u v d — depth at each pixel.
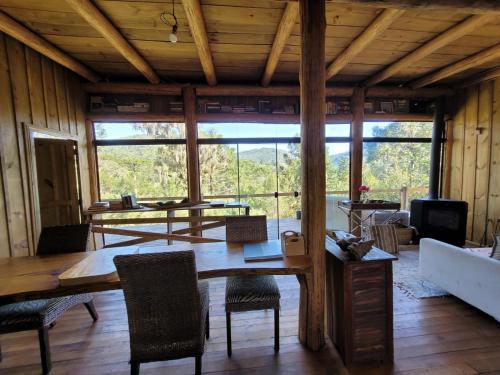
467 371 1.78
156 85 4.33
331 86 4.71
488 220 4.40
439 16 2.64
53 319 1.88
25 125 2.97
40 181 3.47
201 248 2.13
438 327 2.26
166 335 1.53
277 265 1.76
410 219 4.79
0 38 2.68
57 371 1.85
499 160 4.23
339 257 1.89
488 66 4.07
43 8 2.43
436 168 4.87
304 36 1.89
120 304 2.79
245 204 4.22
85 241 2.28
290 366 1.86
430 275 2.85
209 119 4.52
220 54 3.50
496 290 2.11
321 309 2.00
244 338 2.17
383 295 1.85
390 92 4.81
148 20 2.64
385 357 1.88
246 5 2.43
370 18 2.67
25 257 2.06
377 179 5.21
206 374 1.80
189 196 4.56
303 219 2.01
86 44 3.16
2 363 1.94
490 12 2.10
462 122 4.84
